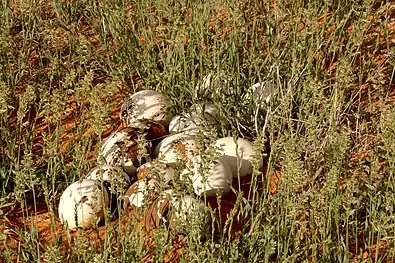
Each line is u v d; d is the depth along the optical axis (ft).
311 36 18.30
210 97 17.70
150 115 17.54
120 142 15.85
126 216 14.32
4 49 18.53
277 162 15.89
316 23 18.47
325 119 16.66
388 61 18.40
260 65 18.74
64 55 21.43
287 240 12.47
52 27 20.77
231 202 15.12
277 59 17.58
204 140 13.16
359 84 18.06
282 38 19.84
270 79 17.81
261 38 19.80
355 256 12.69
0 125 16.79
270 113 15.57
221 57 18.74
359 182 13.44
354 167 14.42
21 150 17.15
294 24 18.98
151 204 13.52
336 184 12.48
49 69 19.75
